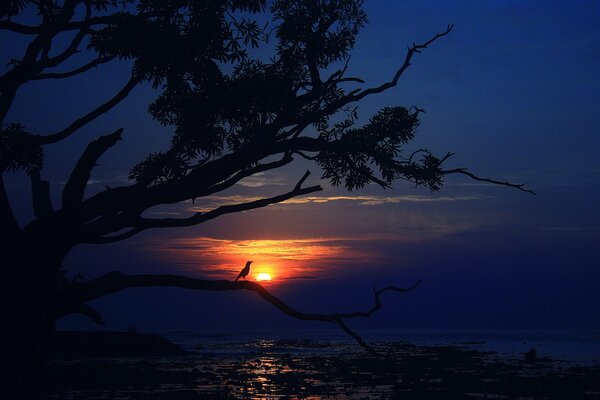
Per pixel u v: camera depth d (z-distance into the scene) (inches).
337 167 523.2
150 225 406.3
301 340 4483.3
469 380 1283.2
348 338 5064.0
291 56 501.7
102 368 1514.5
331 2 509.4
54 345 2075.5
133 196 405.7
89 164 395.9
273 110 489.7
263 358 2102.6
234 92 486.0
